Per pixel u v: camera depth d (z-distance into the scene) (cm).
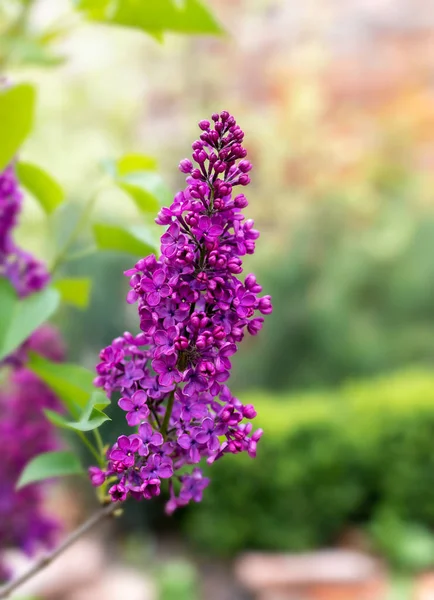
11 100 139
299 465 667
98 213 705
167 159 1100
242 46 1183
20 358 154
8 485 233
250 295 100
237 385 844
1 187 157
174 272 99
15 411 237
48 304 134
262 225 1055
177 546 705
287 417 676
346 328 840
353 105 1171
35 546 239
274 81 1177
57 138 1090
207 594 629
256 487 665
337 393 806
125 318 700
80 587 560
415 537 642
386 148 1113
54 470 130
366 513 700
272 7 1189
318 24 1185
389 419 679
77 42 1153
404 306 880
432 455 670
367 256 898
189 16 166
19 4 201
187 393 100
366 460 678
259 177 1074
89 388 134
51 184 166
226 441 103
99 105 1152
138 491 98
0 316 133
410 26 1168
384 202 1036
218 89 1173
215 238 98
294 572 604
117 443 99
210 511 674
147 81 1170
